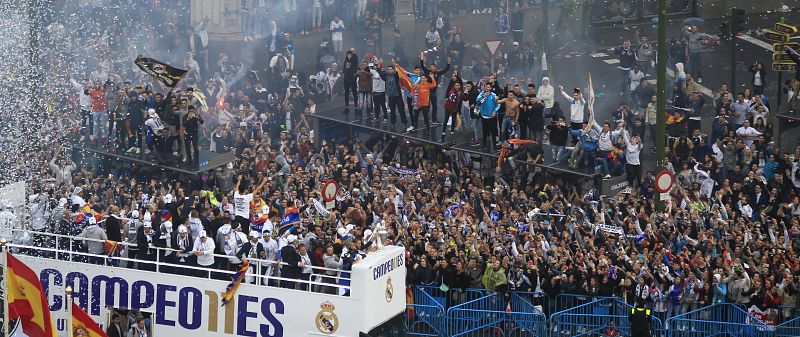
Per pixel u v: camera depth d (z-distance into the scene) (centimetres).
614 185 9544
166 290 7762
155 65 9856
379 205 8994
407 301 8419
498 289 8269
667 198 8881
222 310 7669
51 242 8525
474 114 10012
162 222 7900
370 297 7456
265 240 7844
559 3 13338
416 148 10181
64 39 11481
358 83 10569
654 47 12731
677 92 10644
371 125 10506
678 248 8438
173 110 9969
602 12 13438
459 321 8312
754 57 12681
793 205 9025
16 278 6956
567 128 9681
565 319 8162
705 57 12750
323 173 9856
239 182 8500
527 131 10144
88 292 7894
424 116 10325
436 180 9662
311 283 7450
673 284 8056
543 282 8238
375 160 10175
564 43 12875
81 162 10450
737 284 8019
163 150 10138
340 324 7475
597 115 11438
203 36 12525
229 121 10844
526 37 13162
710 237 8394
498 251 8356
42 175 10044
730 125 10275
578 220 8831
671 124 10500
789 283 8019
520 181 9719
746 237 8481
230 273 7619
